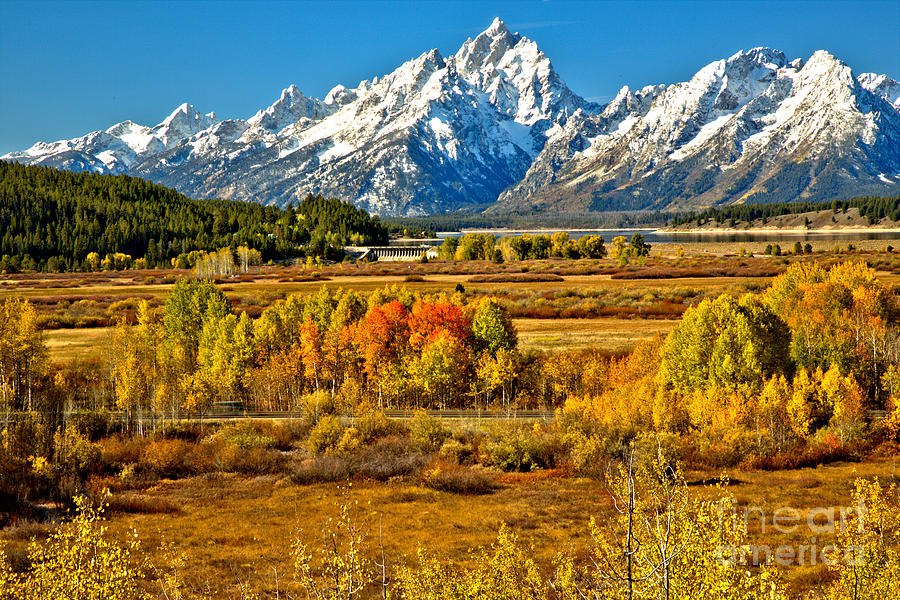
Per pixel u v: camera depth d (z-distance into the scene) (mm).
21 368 64875
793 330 67812
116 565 14805
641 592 11039
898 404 51531
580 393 67938
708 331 64312
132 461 50875
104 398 63156
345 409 65500
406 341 77188
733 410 52094
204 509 40781
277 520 38000
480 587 15586
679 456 46875
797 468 46000
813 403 55500
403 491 44719
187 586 26047
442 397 70500
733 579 11531
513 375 68375
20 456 46656
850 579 15172
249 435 57344
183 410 64250
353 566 14125
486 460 51719
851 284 78000
